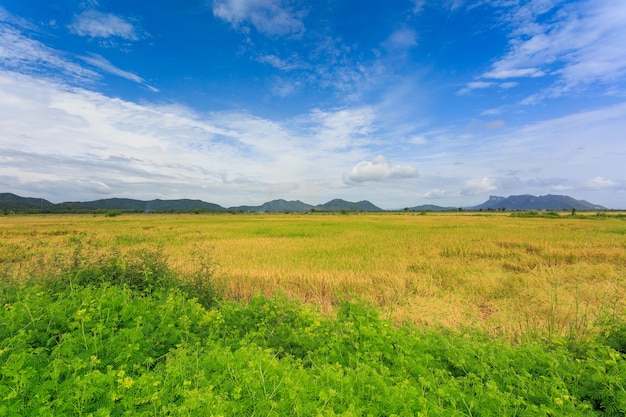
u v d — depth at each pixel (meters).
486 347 5.58
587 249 20.02
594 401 4.38
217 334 6.28
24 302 6.21
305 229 40.53
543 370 4.88
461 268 15.32
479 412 3.91
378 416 3.78
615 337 5.91
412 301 10.58
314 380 4.24
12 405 3.62
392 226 45.81
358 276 13.21
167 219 76.12
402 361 4.95
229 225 50.09
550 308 9.30
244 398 3.97
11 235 32.44
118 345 5.19
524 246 22.86
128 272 9.07
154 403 3.62
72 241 9.68
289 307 7.43
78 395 3.66
